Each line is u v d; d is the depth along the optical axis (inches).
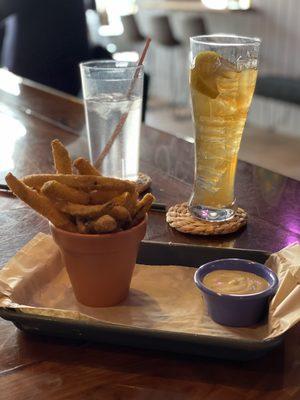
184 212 24.0
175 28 129.0
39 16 66.1
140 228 16.8
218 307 16.0
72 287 17.6
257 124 116.9
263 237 22.3
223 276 17.0
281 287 15.9
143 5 131.0
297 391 14.1
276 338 14.4
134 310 17.1
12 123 38.2
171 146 33.2
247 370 14.8
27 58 67.7
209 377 14.6
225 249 18.9
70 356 15.5
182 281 18.6
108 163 25.7
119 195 16.5
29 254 18.5
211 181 22.8
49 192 15.7
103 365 15.1
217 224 22.7
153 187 27.3
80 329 15.3
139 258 19.5
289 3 106.3
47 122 38.3
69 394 14.1
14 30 67.2
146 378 14.7
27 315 15.5
